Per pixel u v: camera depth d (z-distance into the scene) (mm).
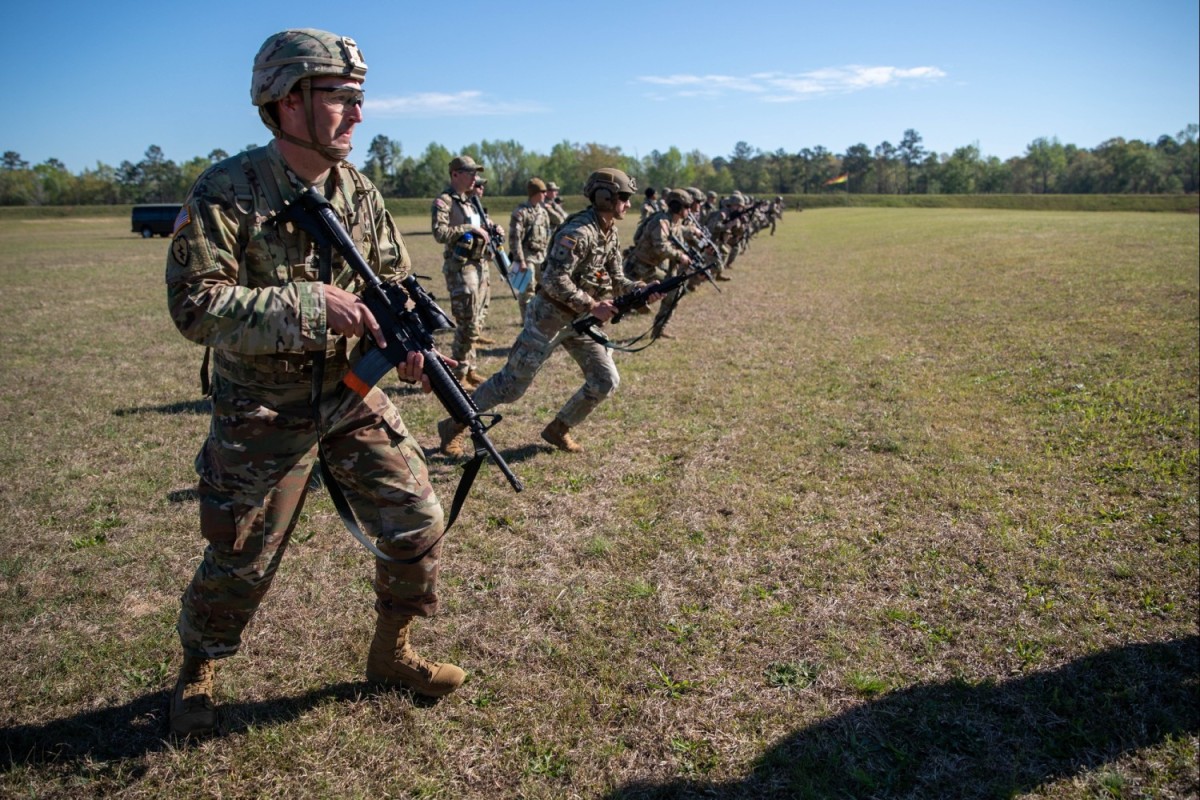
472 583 3873
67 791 2572
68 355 9320
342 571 3986
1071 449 5445
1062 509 4539
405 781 2621
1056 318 9805
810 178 136625
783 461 5402
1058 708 2938
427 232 40875
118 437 6172
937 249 21031
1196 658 3205
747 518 4535
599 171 5094
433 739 2799
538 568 4008
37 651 3316
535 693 3055
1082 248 17375
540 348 5191
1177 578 3787
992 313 10547
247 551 2623
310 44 2287
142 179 112188
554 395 7180
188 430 6355
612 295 5500
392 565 2766
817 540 4254
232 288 2289
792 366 8148
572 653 3299
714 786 2592
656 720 2902
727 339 9703
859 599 3689
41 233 48469
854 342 9305
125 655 3293
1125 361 7504
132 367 8664
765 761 2693
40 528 4535
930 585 3795
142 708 2982
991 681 3086
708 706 2975
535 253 11344
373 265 2693
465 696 3043
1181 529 4242
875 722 2875
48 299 14695
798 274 17484
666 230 9234
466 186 7828
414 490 2709
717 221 16266
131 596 3785
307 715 2914
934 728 2842
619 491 4973
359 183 2676
